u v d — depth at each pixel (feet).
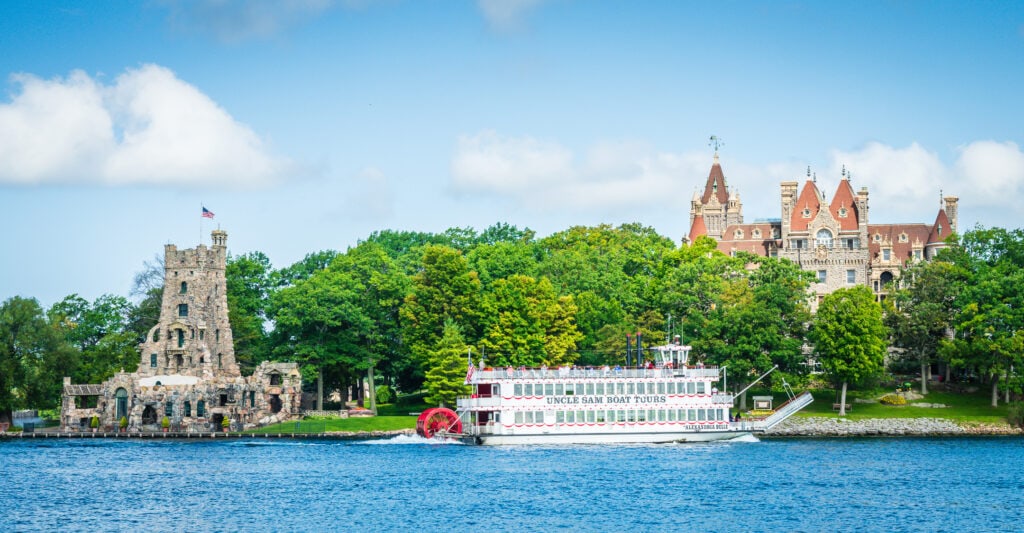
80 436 536.01
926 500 341.21
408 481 373.40
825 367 559.79
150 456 445.78
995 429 538.47
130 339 615.98
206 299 575.79
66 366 557.33
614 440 472.03
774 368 513.04
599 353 574.97
